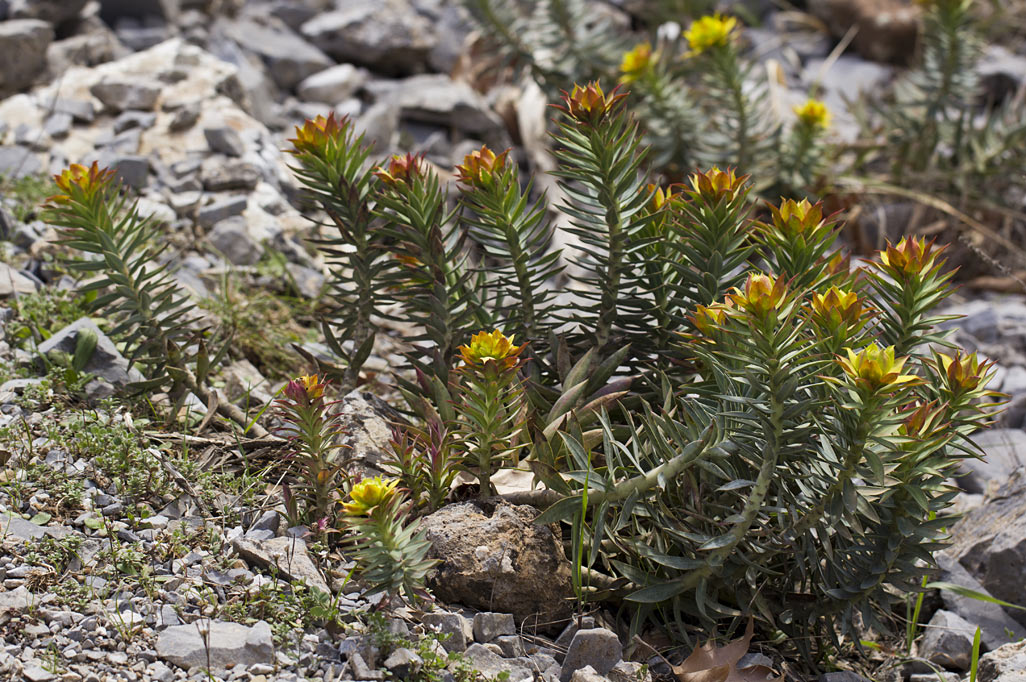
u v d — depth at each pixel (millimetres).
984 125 5863
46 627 2285
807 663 2771
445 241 3213
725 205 2752
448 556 2580
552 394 2980
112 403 3117
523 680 2393
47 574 2424
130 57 5262
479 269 3094
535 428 2801
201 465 2988
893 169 5863
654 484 2584
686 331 2994
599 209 3439
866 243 5645
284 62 6012
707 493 2717
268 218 4496
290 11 6512
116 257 3057
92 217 3055
